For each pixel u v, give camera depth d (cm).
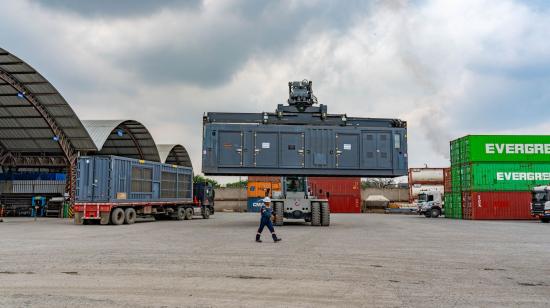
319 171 2422
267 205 1542
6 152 3888
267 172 2402
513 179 3681
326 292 724
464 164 3869
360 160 2444
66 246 1359
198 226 2461
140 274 870
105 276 846
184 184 3422
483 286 785
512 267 1004
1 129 3603
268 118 2444
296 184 2562
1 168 4031
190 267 959
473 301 671
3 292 706
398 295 706
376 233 1991
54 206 3538
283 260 1073
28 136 3669
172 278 830
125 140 4306
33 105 3216
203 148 2386
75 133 3478
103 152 4584
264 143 2419
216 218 3747
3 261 1032
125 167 2694
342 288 755
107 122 3844
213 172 2380
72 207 3497
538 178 3678
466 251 1307
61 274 865
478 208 3644
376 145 2466
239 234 1873
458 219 3809
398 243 1525
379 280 830
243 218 3738
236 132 2414
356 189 5778
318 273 898
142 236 1755
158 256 1132
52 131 3456
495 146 3716
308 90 2475
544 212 3158
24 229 2164
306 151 2428
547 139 3734
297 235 1833
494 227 2555
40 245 1388
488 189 3672
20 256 1120
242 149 2405
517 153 3709
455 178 4091
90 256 1124
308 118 2466
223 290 731
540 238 1784
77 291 715
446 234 1977
